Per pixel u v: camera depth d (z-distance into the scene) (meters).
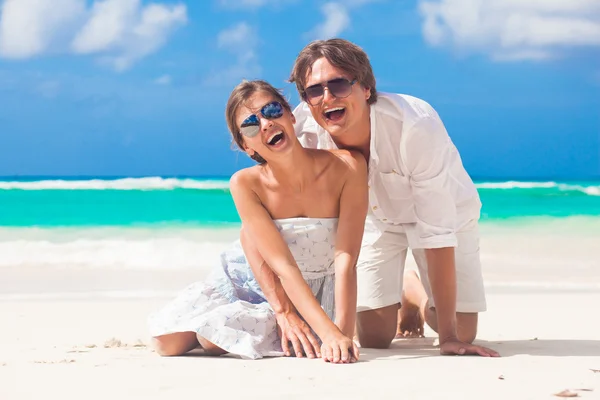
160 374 3.49
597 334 5.39
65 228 15.16
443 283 4.18
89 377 3.46
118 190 22.12
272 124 3.89
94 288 8.79
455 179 4.65
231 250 4.42
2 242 13.22
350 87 3.94
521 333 5.48
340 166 4.12
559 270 10.11
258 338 4.00
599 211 17.16
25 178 36.62
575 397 2.88
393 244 4.77
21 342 5.15
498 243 12.75
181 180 25.67
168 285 9.03
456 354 4.00
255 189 4.14
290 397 2.94
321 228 4.17
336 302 4.02
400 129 4.07
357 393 2.98
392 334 4.82
